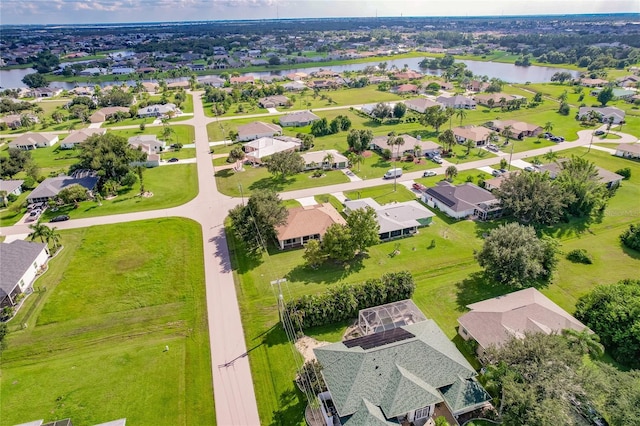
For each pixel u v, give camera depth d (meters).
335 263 66.25
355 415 37.53
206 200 89.31
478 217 81.00
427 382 40.59
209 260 67.19
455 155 115.81
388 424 36.69
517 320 48.03
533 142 126.19
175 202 88.50
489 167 106.06
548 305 51.94
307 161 106.38
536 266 56.06
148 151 116.44
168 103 178.62
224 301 57.50
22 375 45.78
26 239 74.25
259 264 66.06
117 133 140.75
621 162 107.06
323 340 50.12
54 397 42.84
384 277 56.00
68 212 84.56
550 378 36.47
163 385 44.19
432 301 56.97
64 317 54.72
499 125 138.38
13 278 58.47
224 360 47.50
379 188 94.56
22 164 103.62
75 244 72.38
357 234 63.88
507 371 38.03
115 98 180.38
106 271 64.56
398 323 49.97
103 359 47.78
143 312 55.50
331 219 74.00
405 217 76.56
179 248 70.75
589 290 58.66
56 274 63.94
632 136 128.88
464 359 43.50
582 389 35.88
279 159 95.69
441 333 46.78
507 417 36.12
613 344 46.84
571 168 85.00
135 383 44.47
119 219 81.19
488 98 177.12
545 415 33.25
